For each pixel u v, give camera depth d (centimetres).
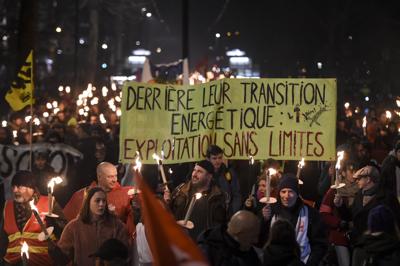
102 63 5853
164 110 1360
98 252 1002
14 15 6506
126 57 9081
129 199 1258
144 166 1459
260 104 1344
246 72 9388
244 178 1695
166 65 2688
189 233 1181
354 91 5900
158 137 1359
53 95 5500
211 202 1189
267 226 1151
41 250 1198
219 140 1352
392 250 1032
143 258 1112
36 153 1792
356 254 1068
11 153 1788
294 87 1334
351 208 1312
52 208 1175
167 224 533
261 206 1285
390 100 4125
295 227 1133
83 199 1220
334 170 1443
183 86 1364
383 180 1256
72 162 1820
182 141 1362
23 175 1200
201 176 1189
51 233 1140
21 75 1744
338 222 1314
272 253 929
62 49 6869
